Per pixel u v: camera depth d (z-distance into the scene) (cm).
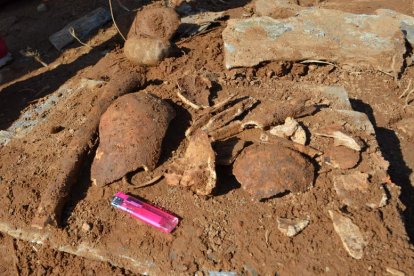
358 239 36
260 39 58
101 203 42
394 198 38
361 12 70
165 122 45
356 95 55
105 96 50
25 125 54
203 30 67
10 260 41
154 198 41
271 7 68
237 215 39
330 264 35
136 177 43
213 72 54
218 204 40
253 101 46
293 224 37
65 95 58
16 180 45
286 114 44
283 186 39
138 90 53
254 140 43
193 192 41
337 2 76
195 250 37
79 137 46
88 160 46
